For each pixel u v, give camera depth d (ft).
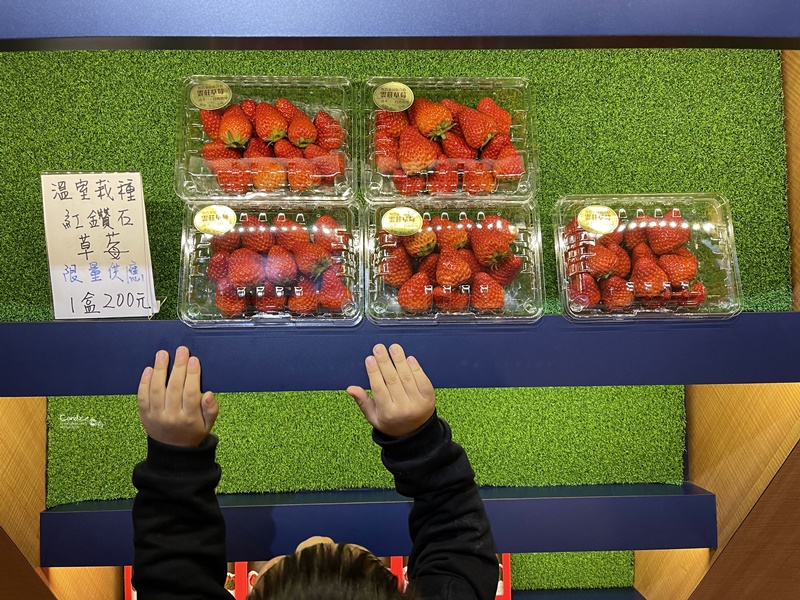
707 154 5.39
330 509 5.20
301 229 4.36
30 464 5.06
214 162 4.44
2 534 4.57
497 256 4.35
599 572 6.07
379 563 2.47
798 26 3.73
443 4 3.64
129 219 4.52
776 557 5.11
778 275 5.35
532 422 5.61
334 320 4.24
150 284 4.55
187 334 4.18
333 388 4.25
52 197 4.49
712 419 5.34
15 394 4.15
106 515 5.16
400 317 4.32
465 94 4.81
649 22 3.69
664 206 4.81
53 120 5.14
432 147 4.46
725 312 4.39
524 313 4.36
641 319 4.34
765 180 5.40
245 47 3.76
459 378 4.29
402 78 4.79
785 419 4.49
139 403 3.60
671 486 5.57
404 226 4.29
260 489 5.48
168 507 3.28
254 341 4.20
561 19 3.67
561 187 5.32
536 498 5.30
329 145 4.52
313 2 3.61
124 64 5.17
